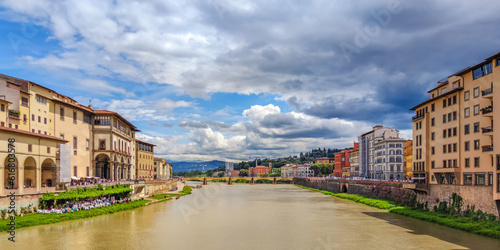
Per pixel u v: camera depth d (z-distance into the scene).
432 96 90.50
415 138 96.00
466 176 73.25
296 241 55.19
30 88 80.50
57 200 73.69
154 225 67.62
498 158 59.28
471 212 65.25
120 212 84.75
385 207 93.44
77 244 51.16
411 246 51.09
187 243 53.69
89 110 105.94
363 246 51.72
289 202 116.62
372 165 174.75
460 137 75.31
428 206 80.12
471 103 71.69
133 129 143.75
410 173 146.12
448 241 53.59
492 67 64.31
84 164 102.25
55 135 89.50
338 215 82.69
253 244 53.31
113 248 49.88
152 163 182.75
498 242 52.41
